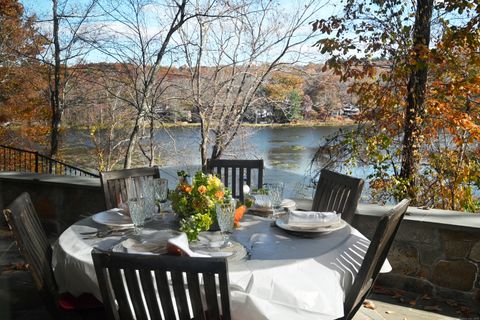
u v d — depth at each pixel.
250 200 2.52
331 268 1.74
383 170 4.97
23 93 12.28
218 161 3.37
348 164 5.10
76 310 2.00
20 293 3.07
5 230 4.44
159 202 2.46
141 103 7.47
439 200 5.11
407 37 4.89
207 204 2.02
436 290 3.09
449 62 4.88
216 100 7.44
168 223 2.28
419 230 3.11
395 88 5.13
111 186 2.85
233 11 7.11
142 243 1.81
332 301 1.60
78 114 9.79
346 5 5.06
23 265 3.56
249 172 3.31
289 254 1.81
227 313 1.28
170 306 1.32
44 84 11.70
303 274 1.64
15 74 11.72
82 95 9.19
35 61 10.38
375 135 5.06
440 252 3.06
